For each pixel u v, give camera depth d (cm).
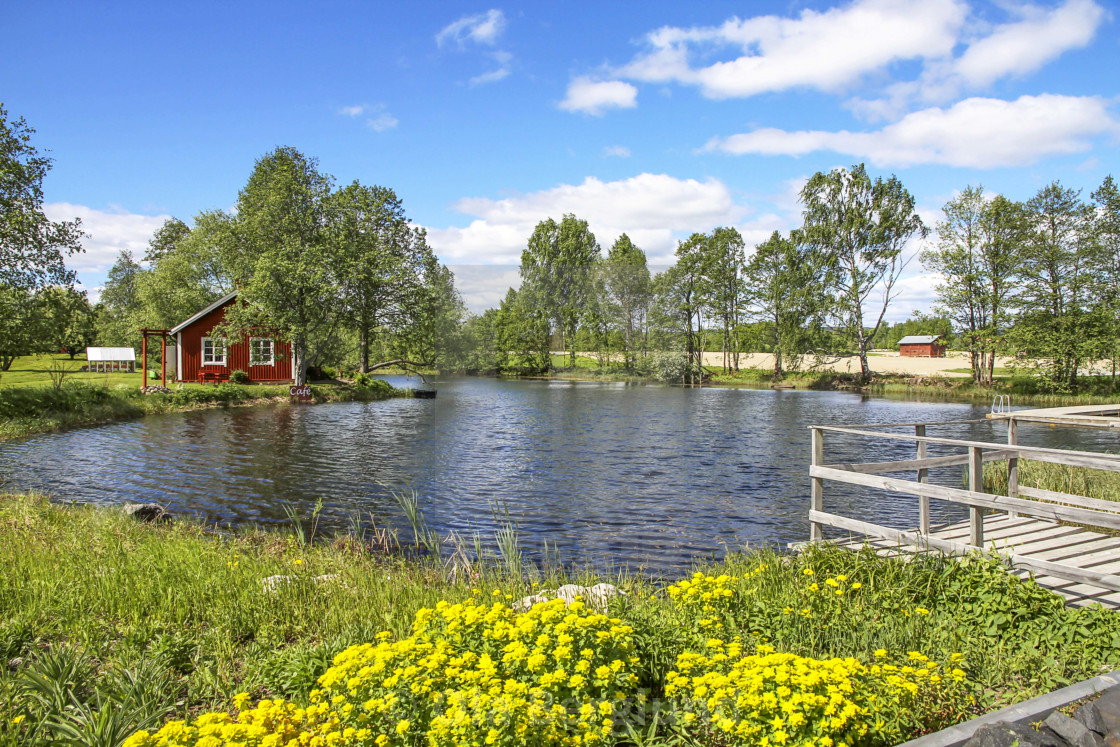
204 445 1412
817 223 3503
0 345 2141
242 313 2770
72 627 365
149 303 4366
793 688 216
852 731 207
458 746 194
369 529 653
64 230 2242
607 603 344
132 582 439
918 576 414
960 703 254
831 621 346
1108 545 520
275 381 3144
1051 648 319
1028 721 231
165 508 859
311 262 2727
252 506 855
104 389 2230
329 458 1141
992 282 3219
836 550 457
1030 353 2997
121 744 238
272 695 295
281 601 412
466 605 295
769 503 556
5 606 392
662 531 455
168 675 317
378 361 2755
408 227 3441
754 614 339
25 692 279
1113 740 211
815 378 3403
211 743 193
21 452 1352
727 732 213
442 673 227
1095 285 2970
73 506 826
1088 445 1172
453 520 417
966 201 3228
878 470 547
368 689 230
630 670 248
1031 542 534
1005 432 1377
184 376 2997
